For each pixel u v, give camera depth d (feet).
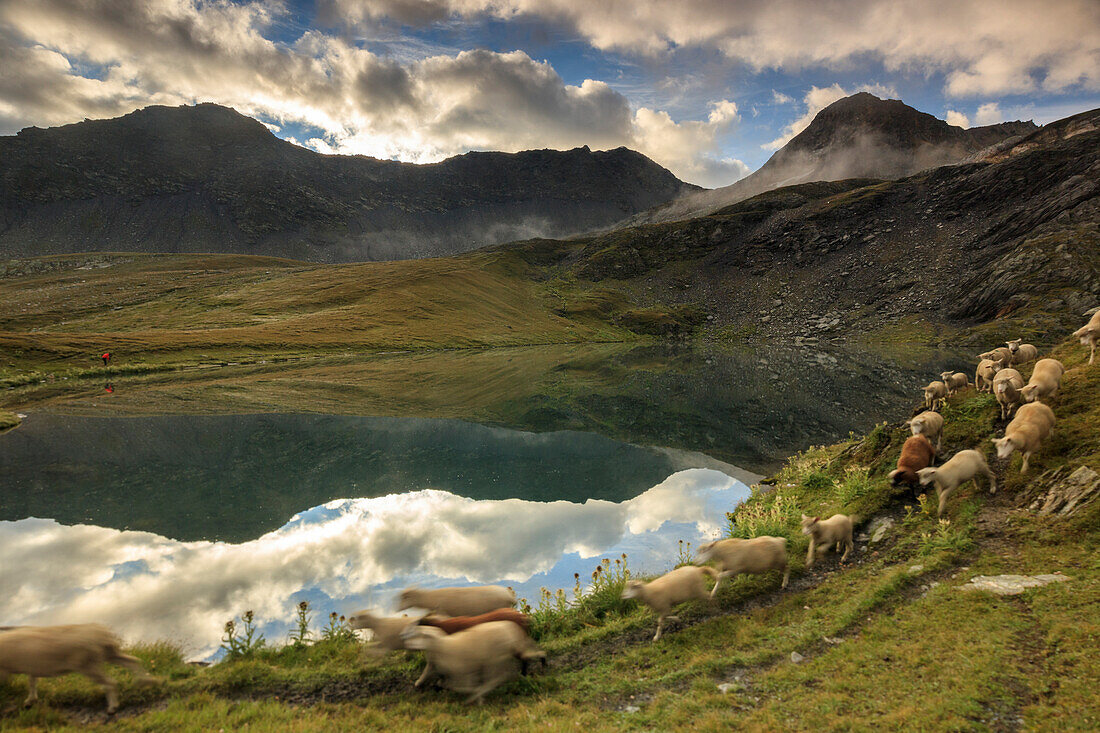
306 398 176.45
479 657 28.12
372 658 34.14
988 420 54.34
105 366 266.98
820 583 39.40
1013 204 572.10
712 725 23.26
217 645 40.06
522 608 39.52
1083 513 34.94
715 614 36.99
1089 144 568.82
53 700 27.84
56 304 522.88
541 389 201.05
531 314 593.42
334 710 28.22
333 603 47.24
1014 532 37.14
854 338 466.29
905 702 22.72
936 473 42.06
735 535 52.85
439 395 185.88
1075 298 356.79
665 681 28.73
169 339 330.54
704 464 97.55
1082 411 46.85
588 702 27.55
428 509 74.02
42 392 199.52
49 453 105.50
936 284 501.15
